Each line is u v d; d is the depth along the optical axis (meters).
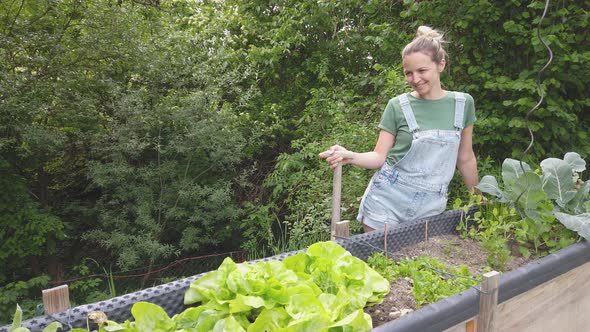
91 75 6.40
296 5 6.27
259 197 6.43
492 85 4.12
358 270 1.36
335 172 1.96
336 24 6.30
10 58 5.56
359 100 5.57
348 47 6.33
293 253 1.52
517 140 4.30
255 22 6.95
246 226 6.26
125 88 6.21
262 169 7.02
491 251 1.79
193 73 6.19
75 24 6.21
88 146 6.31
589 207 1.93
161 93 6.35
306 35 6.57
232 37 6.95
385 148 2.12
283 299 1.13
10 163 5.83
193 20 6.95
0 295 4.75
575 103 4.45
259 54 6.30
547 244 1.84
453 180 3.90
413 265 1.57
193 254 6.43
